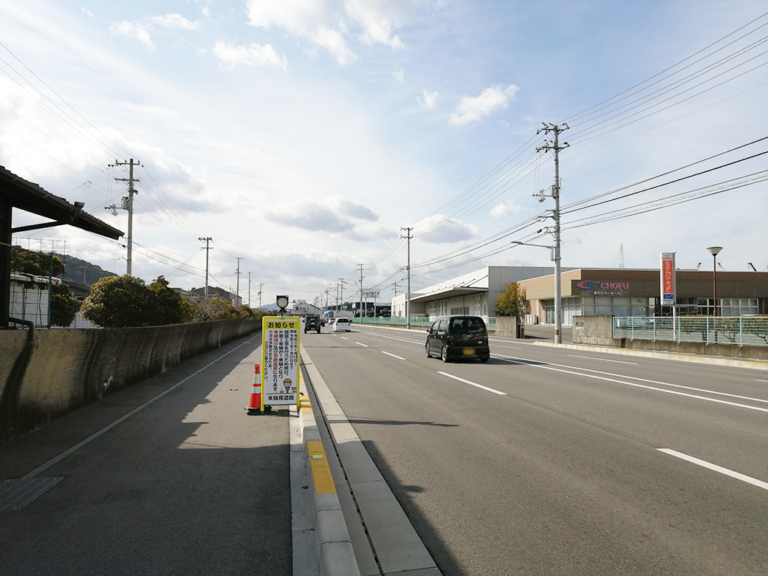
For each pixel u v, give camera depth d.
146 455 6.16
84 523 4.13
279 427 7.79
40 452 6.24
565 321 51.72
